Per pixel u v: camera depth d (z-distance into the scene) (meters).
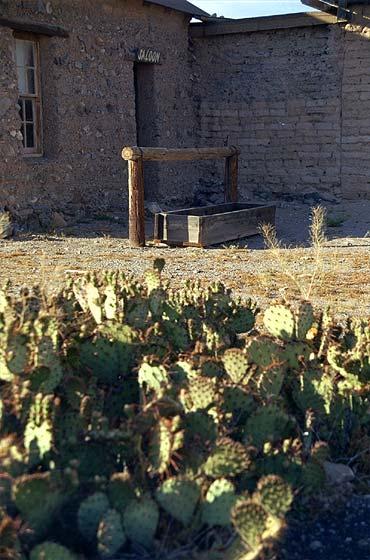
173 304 4.54
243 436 3.51
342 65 15.55
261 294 7.66
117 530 2.80
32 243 10.81
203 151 12.19
